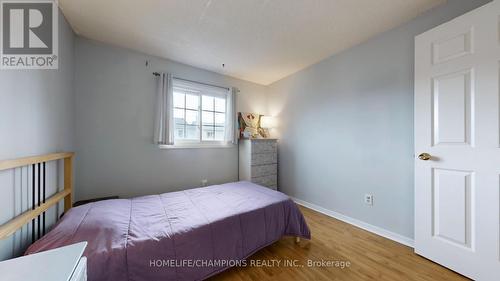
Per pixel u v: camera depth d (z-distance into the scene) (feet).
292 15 5.63
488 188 4.19
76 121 6.72
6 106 3.20
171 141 8.30
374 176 6.88
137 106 7.87
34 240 3.96
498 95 4.06
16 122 3.47
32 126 3.99
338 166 8.09
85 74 6.86
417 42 5.41
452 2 5.08
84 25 6.14
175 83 8.75
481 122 4.28
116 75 7.43
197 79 9.48
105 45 7.21
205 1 5.06
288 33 6.59
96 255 3.17
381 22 6.02
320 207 8.86
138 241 3.60
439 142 5.00
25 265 2.18
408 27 5.97
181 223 4.37
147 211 4.96
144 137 8.02
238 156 10.88
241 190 7.02
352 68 7.54
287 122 10.67
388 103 6.49
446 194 4.87
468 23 4.45
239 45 7.41
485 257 4.21
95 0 4.99
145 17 5.72
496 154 4.08
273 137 11.62
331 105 8.36
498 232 4.06
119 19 5.82
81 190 6.81
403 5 5.27
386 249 5.82
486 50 4.19
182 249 3.94
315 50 7.84
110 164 7.33
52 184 4.88
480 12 4.27
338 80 8.06
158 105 8.12
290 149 10.49
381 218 6.70
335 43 7.29
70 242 3.32
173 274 3.78
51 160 4.68
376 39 6.78
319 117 8.89
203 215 4.80
